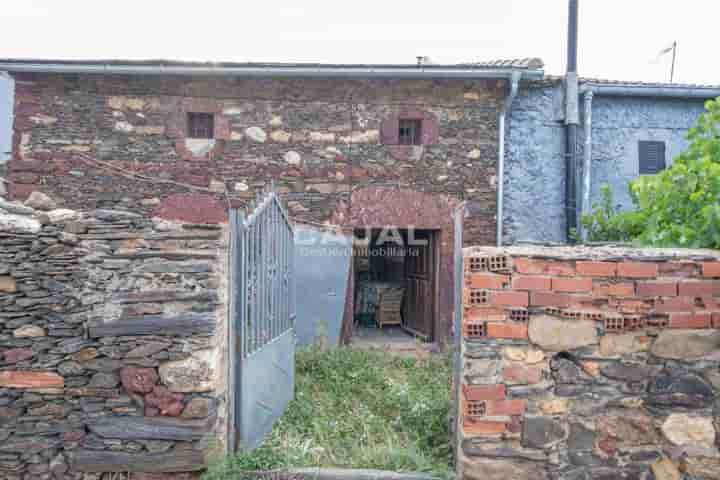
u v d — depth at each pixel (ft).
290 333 15.52
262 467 10.40
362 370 17.94
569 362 9.75
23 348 9.90
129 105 22.24
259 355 12.39
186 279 10.04
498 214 23.25
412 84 23.00
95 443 9.95
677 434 9.68
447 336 22.94
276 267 14.06
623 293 9.63
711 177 12.53
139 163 22.22
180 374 9.87
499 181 23.27
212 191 22.31
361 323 30.42
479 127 23.30
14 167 21.77
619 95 25.84
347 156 22.88
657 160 26.27
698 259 9.64
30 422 9.90
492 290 9.71
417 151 23.06
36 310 9.90
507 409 9.69
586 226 22.56
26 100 21.81
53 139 21.95
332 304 23.00
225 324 10.78
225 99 22.56
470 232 23.20
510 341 9.71
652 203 14.67
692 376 9.68
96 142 22.09
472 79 22.88
